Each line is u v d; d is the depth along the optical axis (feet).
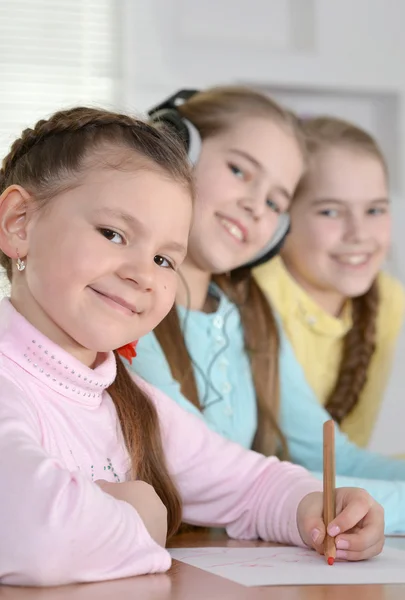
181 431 3.38
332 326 5.77
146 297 2.69
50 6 6.44
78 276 2.59
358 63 6.41
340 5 6.41
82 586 2.15
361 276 5.96
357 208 5.95
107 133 2.80
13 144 3.01
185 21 6.29
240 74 6.27
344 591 2.17
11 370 2.66
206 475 3.36
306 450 5.32
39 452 2.29
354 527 2.84
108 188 2.65
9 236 2.74
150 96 6.26
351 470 5.40
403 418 6.07
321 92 6.35
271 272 5.55
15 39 6.42
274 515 3.19
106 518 2.23
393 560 2.79
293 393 5.36
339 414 5.84
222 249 5.20
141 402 3.16
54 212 2.66
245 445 4.98
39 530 2.12
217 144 5.34
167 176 2.76
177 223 2.75
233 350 5.10
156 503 2.62
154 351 4.55
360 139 6.04
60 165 2.72
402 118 6.45
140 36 6.30
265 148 5.46
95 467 2.80
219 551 2.91
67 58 6.42
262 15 6.37
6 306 2.77
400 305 6.13
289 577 2.34
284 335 5.47
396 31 6.47
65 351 2.73
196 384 4.77
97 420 2.88
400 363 6.11
